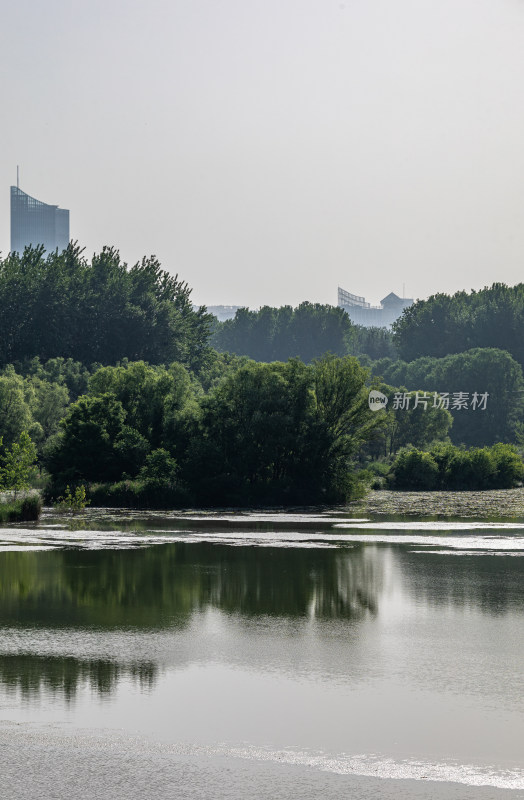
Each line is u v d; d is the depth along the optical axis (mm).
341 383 184375
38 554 92438
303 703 39938
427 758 33094
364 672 45281
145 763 32531
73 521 135000
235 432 180500
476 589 70438
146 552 94125
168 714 38188
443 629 55625
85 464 172000
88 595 67938
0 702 39781
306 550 95938
